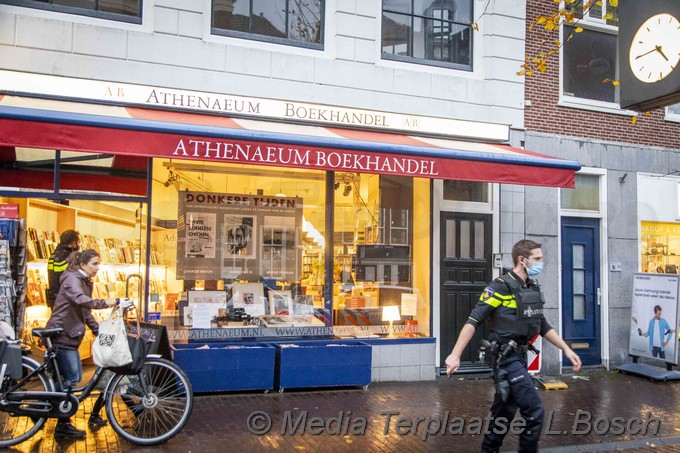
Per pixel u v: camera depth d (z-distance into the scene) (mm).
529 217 10773
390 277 9922
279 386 8586
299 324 9336
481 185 10547
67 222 8883
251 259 9180
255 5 9453
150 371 6309
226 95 8781
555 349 10789
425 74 10203
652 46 6551
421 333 10039
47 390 6094
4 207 7930
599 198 11508
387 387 9211
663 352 10594
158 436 6191
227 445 6254
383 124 9633
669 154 12055
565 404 8586
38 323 8594
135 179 8539
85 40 8344
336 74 9641
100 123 6871
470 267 10383
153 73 8633
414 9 10461
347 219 9719
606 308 11312
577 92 11531
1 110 6523
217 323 8914
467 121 10141
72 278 6359
